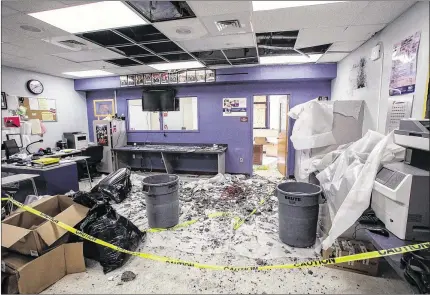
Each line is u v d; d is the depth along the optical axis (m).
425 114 2.04
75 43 3.30
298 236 2.36
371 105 3.12
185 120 6.33
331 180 2.46
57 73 5.24
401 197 1.41
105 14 2.41
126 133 6.25
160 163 6.14
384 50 2.78
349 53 3.89
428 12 2.02
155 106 5.80
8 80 4.57
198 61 4.40
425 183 1.36
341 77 4.31
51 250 1.93
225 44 3.41
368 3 2.20
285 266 1.78
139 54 3.92
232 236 2.65
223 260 2.22
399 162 1.74
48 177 3.55
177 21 2.60
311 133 3.35
